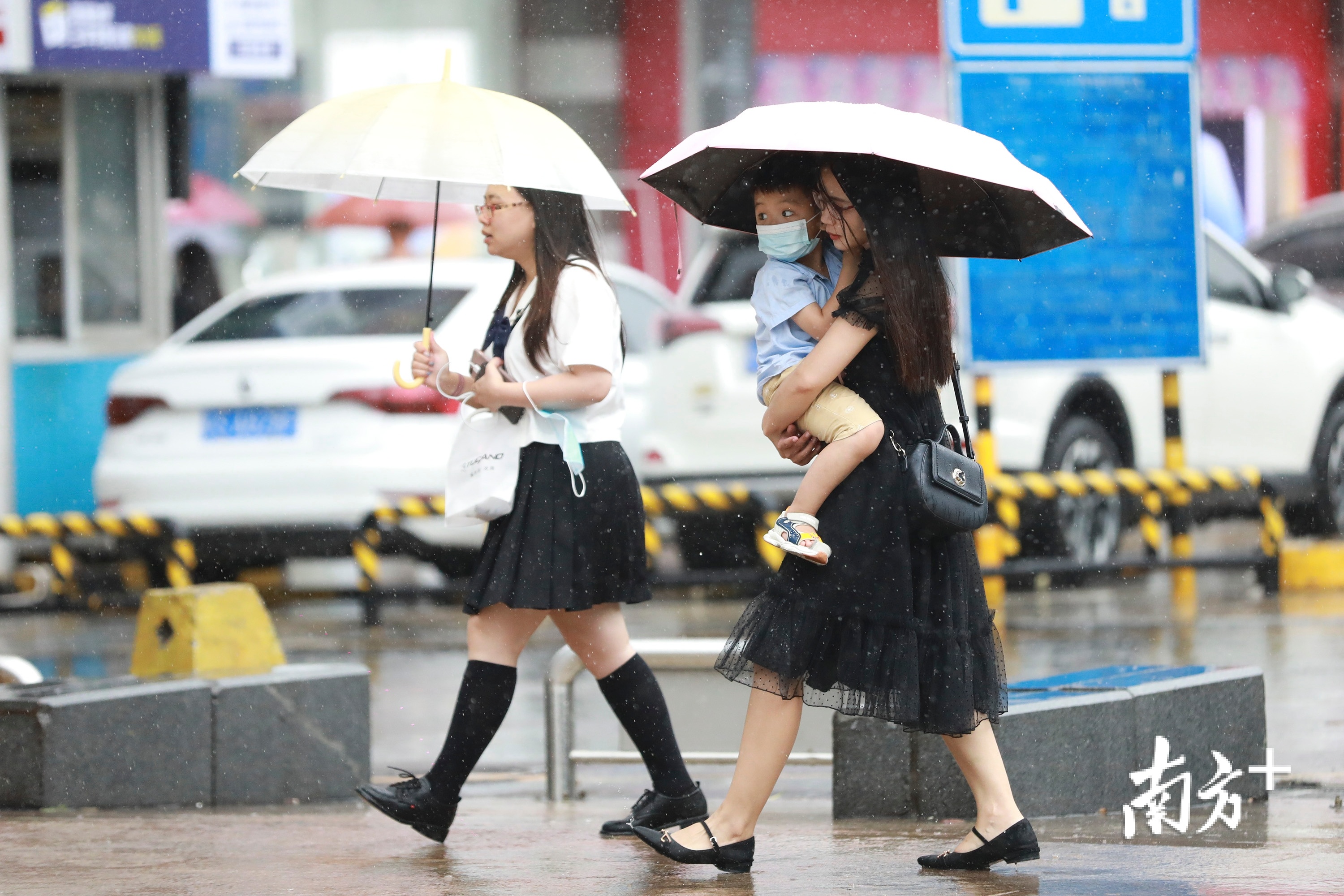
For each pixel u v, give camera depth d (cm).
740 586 4712
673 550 5291
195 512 3881
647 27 9094
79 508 4803
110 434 3984
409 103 1848
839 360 1602
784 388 1617
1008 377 4138
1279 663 3225
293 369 3869
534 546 1828
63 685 2255
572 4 9319
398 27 9725
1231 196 9088
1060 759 2002
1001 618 3916
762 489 4031
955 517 1600
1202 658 3297
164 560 4222
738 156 1683
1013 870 1698
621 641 1908
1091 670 2248
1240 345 4478
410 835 1967
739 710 2364
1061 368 3981
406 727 2873
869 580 1608
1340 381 4650
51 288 4878
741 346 4059
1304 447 4594
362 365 3862
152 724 2197
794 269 1662
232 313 4153
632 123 9131
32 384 4747
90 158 4944
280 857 1828
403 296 4075
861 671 1606
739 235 4159
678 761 1923
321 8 9762
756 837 1911
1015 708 1977
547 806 2252
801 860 1769
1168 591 4450
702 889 1636
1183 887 1605
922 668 1625
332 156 1820
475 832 1995
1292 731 2612
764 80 8894
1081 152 3978
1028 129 3947
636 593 1875
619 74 9206
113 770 2177
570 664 2300
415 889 1653
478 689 1856
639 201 7450
